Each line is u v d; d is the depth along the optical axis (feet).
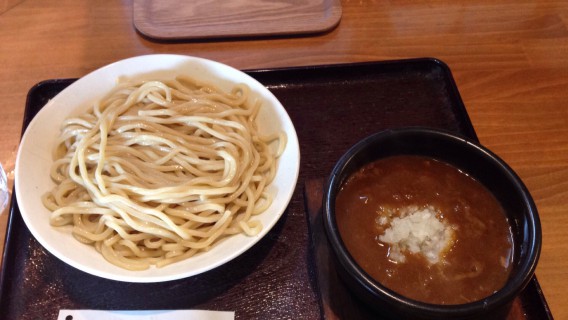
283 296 1.23
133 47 1.73
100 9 1.83
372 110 1.60
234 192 1.34
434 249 1.09
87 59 1.69
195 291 1.23
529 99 1.65
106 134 1.35
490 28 1.86
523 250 1.04
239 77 1.52
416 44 1.79
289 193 1.24
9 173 1.42
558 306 1.22
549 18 1.90
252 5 1.84
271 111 1.46
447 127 1.56
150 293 1.22
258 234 1.20
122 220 1.28
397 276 1.06
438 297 1.03
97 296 1.21
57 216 1.24
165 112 1.44
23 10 1.82
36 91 1.56
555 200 1.41
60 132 1.42
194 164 1.39
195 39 1.75
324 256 1.24
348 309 1.17
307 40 1.78
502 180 1.13
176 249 1.26
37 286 1.23
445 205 1.17
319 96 1.63
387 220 1.14
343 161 1.14
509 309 1.17
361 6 1.91
